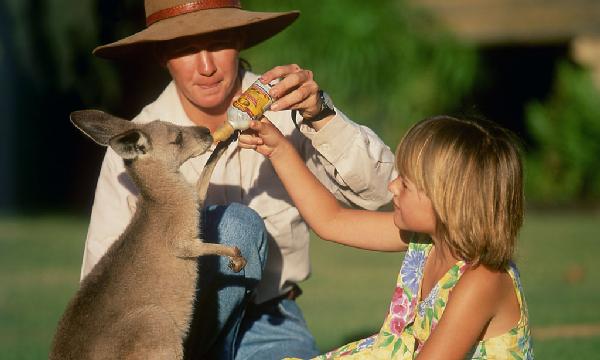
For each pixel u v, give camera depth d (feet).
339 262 53.47
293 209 22.20
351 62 88.43
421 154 17.46
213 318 20.65
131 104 76.18
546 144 90.27
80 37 71.72
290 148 20.03
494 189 17.07
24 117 91.56
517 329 17.38
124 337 18.56
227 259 20.33
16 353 29.53
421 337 18.16
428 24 92.32
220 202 22.20
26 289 43.45
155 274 19.43
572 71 91.09
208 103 21.62
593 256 52.11
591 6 90.48
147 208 20.03
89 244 22.16
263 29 23.72
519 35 90.68
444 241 17.87
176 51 21.24
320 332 32.60
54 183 93.56
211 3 21.57
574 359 26.94
